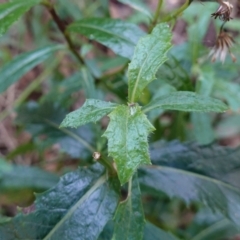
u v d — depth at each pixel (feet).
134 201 1.22
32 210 1.32
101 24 1.61
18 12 1.48
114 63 2.33
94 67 2.15
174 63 1.55
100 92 2.04
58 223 1.25
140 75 1.10
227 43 1.50
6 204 2.26
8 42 2.78
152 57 1.10
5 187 1.96
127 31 1.58
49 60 2.60
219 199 1.41
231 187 1.42
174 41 2.97
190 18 2.12
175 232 2.06
